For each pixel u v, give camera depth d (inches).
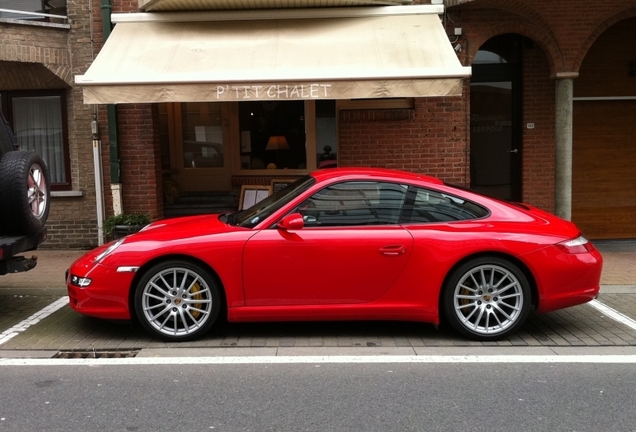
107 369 186.4
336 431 144.5
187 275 206.7
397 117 367.9
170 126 442.3
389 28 342.3
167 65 315.9
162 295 207.8
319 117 424.2
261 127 436.1
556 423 148.7
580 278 206.7
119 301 205.5
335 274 203.3
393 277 203.9
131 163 372.5
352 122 371.6
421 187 213.6
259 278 203.3
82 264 211.2
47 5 366.9
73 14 365.1
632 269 317.1
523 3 338.6
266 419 151.1
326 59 316.2
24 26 348.5
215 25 352.5
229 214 247.3
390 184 213.3
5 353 201.9
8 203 225.3
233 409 157.0
